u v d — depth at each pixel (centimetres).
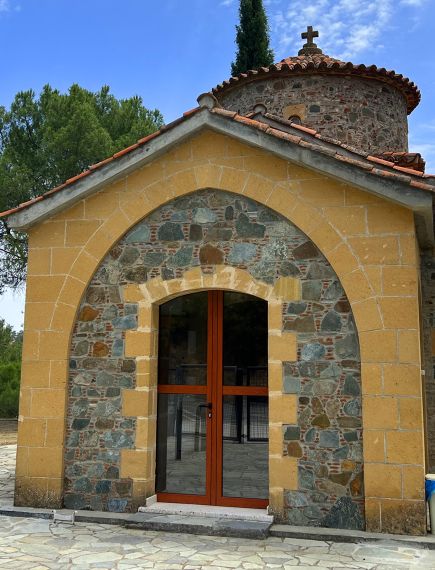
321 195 648
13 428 1684
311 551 543
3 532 604
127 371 683
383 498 586
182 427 691
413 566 502
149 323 686
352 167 618
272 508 620
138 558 524
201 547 555
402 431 590
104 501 667
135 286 696
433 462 783
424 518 576
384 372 602
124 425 674
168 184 696
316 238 643
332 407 618
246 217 675
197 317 704
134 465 665
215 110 670
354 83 989
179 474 684
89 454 679
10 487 812
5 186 1506
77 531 609
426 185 594
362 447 603
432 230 700
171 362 705
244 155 678
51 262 716
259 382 672
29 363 704
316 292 640
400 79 1001
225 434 675
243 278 664
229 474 667
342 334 626
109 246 705
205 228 686
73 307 703
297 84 987
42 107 1683
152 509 649
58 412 687
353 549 548
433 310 807
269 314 650
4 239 1619
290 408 629
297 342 637
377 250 623
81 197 715
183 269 684
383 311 611
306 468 616
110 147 1572
